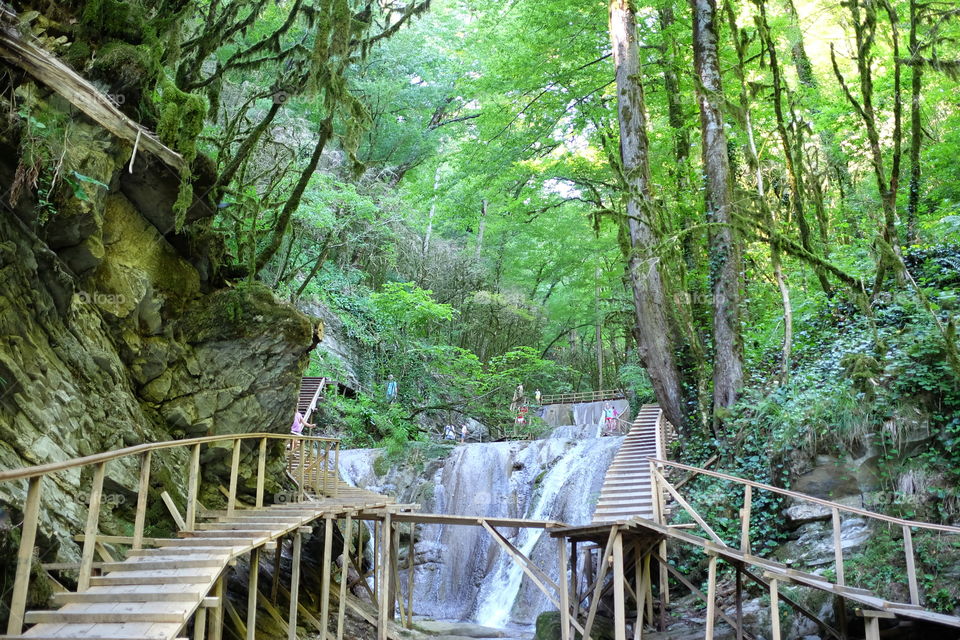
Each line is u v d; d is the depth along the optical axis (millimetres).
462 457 23109
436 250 36594
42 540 7645
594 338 43562
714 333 15344
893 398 11844
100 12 10312
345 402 26172
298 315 12773
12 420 8180
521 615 17891
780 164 19719
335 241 24828
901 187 17656
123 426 10133
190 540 8648
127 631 5906
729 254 15383
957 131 16750
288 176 19938
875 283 14102
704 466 14531
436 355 31469
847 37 18812
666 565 11945
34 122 8305
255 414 12547
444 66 34125
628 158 16922
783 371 13977
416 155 34625
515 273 39000
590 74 20109
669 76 20109
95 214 9703
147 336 11352
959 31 16625
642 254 16484
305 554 15594
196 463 9234
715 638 11094
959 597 9680
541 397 39000
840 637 9945
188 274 12211
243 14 19500
